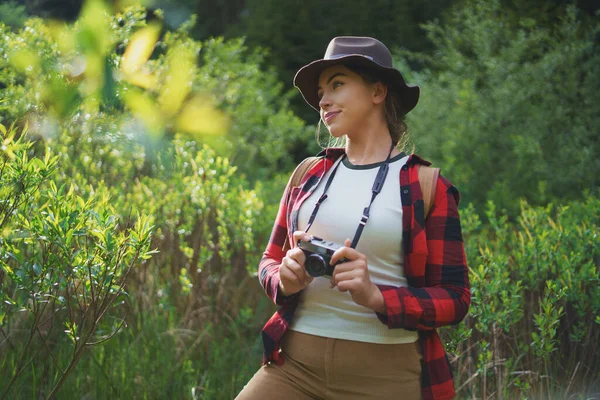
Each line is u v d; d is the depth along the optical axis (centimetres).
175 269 378
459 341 262
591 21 754
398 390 173
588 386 288
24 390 285
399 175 178
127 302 330
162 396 306
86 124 202
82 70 147
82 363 305
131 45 150
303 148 841
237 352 351
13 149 221
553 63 671
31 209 240
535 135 626
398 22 911
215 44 698
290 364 183
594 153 600
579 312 287
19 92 271
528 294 308
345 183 183
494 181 604
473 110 669
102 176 367
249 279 396
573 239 322
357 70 182
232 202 396
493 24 736
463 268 175
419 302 166
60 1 618
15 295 287
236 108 681
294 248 176
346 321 176
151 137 148
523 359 291
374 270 175
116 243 218
